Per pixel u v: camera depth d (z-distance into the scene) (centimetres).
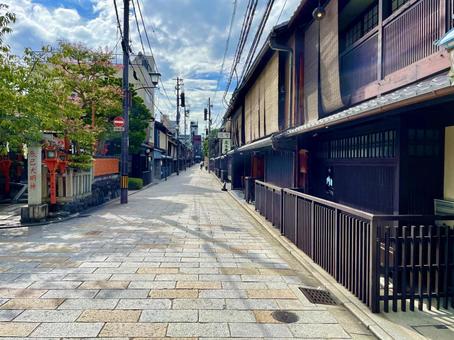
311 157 796
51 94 919
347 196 626
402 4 518
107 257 564
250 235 760
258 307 376
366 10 657
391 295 368
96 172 1300
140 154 2398
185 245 655
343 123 476
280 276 483
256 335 315
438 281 361
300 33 877
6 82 818
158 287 430
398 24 499
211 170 5272
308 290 429
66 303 378
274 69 1056
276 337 312
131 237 721
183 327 327
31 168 887
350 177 614
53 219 920
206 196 1662
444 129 441
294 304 386
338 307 380
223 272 496
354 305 373
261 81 1281
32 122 833
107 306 371
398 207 441
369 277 361
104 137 1739
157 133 3466
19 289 418
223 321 341
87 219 954
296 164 827
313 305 384
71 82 1465
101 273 482
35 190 889
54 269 498
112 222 905
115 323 332
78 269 499
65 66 1511
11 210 1153
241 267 522
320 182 768
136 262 538
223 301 391
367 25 656
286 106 973
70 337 305
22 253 587
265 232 795
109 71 1625
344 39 756
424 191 441
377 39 569
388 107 350
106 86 1617
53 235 737
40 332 313
